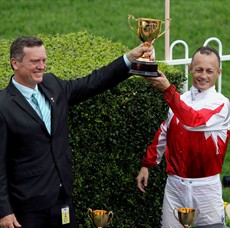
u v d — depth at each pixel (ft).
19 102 36.11
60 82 37.93
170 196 40.11
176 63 54.24
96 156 42.75
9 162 36.35
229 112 39.11
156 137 40.63
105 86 38.45
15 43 35.99
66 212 37.09
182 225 39.34
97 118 42.01
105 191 43.60
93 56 46.19
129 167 43.78
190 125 37.81
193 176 39.42
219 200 39.93
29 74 35.94
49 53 46.65
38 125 36.14
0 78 41.78
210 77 38.60
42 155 36.35
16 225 35.81
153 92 43.09
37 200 36.32
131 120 43.04
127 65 38.22
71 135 41.73
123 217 44.57
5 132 35.81
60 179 36.83
